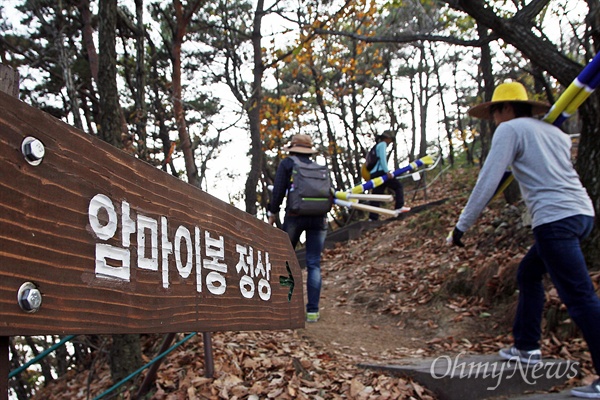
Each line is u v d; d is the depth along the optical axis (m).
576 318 3.11
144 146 6.04
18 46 8.36
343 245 11.02
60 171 0.99
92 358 5.43
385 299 6.33
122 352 4.10
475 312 5.26
